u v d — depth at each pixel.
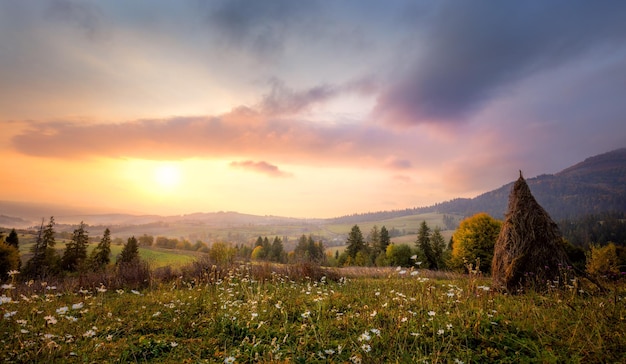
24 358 4.46
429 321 5.38
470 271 7.45
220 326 5.95
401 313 5.64
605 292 6.93
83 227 46.19
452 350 4.46
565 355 4.04
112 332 5.84
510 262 8.09
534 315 5.47
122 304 8.17
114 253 65.62
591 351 4.05
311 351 4.77
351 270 16.11
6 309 6.03
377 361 4.18
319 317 6.01
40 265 34.53
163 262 15.11
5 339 5.06
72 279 11.89
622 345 4.07
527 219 8.25
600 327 4.53
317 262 14.17
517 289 7.69
